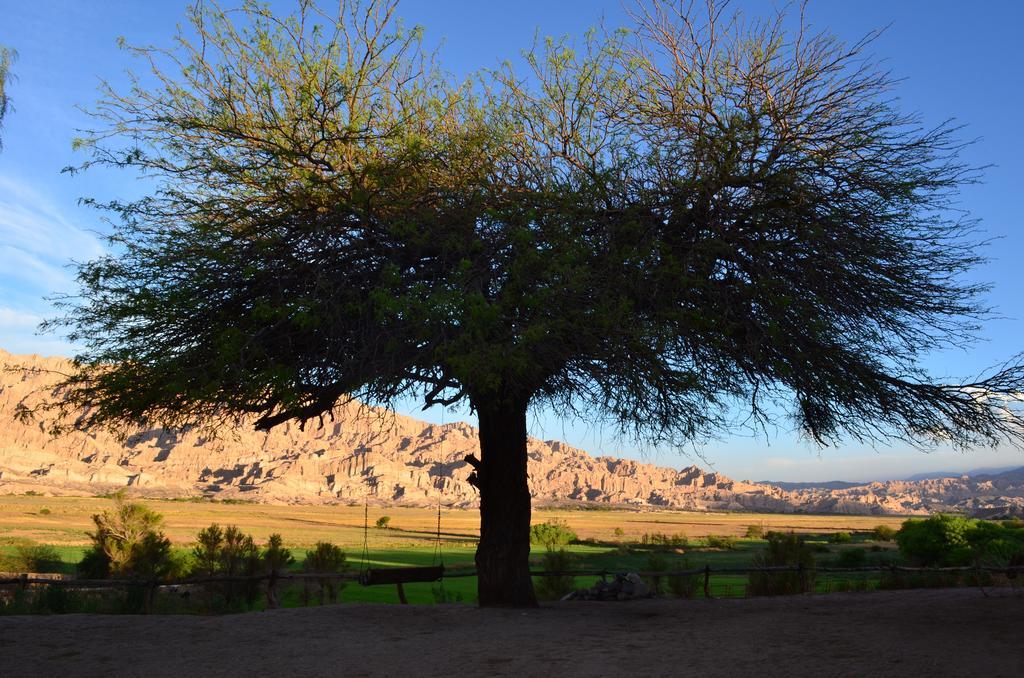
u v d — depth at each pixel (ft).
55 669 24.41
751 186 33.24
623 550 254.27
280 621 34.63
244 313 31.83
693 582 54.44
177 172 31.60
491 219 31.40
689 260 31.50
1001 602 38.65
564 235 30.37
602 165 33.88
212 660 25.90
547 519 631.15
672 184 33.17
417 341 28.68
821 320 31.50
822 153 33.37
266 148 32.09
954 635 27.84
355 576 42.80
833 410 34.60
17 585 55.98
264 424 35.47
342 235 32.17
